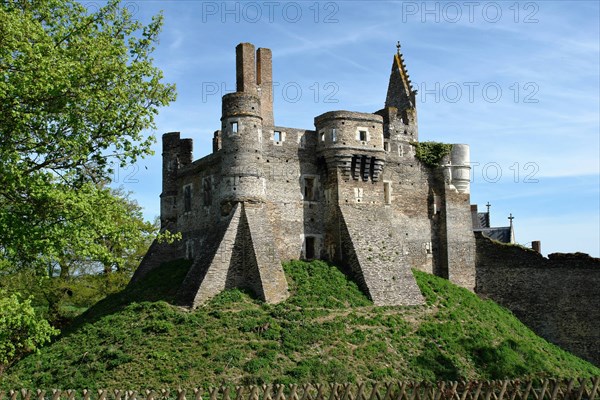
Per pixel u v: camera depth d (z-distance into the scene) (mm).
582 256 53094
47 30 28688
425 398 24672
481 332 44906
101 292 57344
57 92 25953
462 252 55656
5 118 26031
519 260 54938
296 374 35219
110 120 28375
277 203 48938
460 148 56969
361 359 38188
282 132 50094
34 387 34938
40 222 27031
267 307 42844
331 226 50094
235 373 34938
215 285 44156
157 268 54969
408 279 48469
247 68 50438
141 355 36438
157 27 31266
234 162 46719
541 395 24969
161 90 30500
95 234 27453
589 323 52250
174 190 57375
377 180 51250
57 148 27719
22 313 24906
